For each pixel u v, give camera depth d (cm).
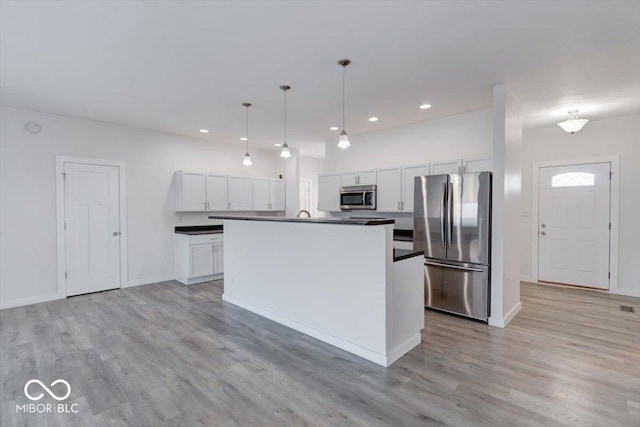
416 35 240
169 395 223
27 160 425
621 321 362
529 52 267
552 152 522
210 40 247
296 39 246
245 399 219
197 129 535
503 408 208
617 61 283
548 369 256
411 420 197
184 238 543
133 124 501
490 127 423
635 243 459
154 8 205
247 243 404
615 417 198
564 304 423
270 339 317
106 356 279
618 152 467
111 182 498
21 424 194
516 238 388
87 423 195
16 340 312
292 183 701
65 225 455
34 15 212
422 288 313
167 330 338
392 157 525
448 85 341
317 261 316
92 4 200
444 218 388
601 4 202
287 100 387
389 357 266
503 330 338
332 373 253
